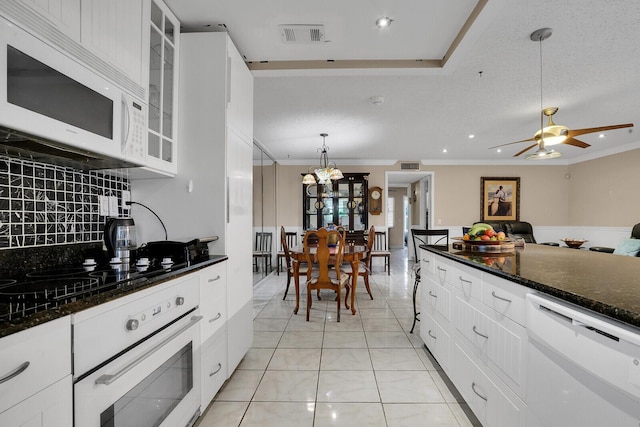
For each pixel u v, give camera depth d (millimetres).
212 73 1905
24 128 912
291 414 1636
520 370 1119
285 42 2170
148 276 1214
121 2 1359
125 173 1763
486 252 1949
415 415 1622
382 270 6145
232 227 1979
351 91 3021
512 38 2113
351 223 6293
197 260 1654
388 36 2092
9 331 657
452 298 1779
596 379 772
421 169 6637
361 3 1765
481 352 1424
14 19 884
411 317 3219
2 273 1208
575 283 1015
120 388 983
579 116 3766
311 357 2301
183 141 1910
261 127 4215
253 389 1875
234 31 2049
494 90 2994
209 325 1638
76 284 1060
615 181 5508
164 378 1225
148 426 1120
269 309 3521
